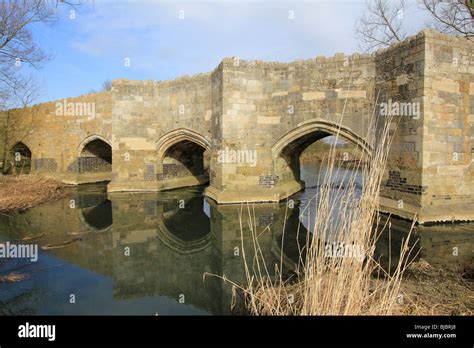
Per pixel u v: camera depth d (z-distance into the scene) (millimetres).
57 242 7402
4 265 5980
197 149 16906
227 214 9750
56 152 18047
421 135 7922
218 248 6977
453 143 8242
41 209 10812
